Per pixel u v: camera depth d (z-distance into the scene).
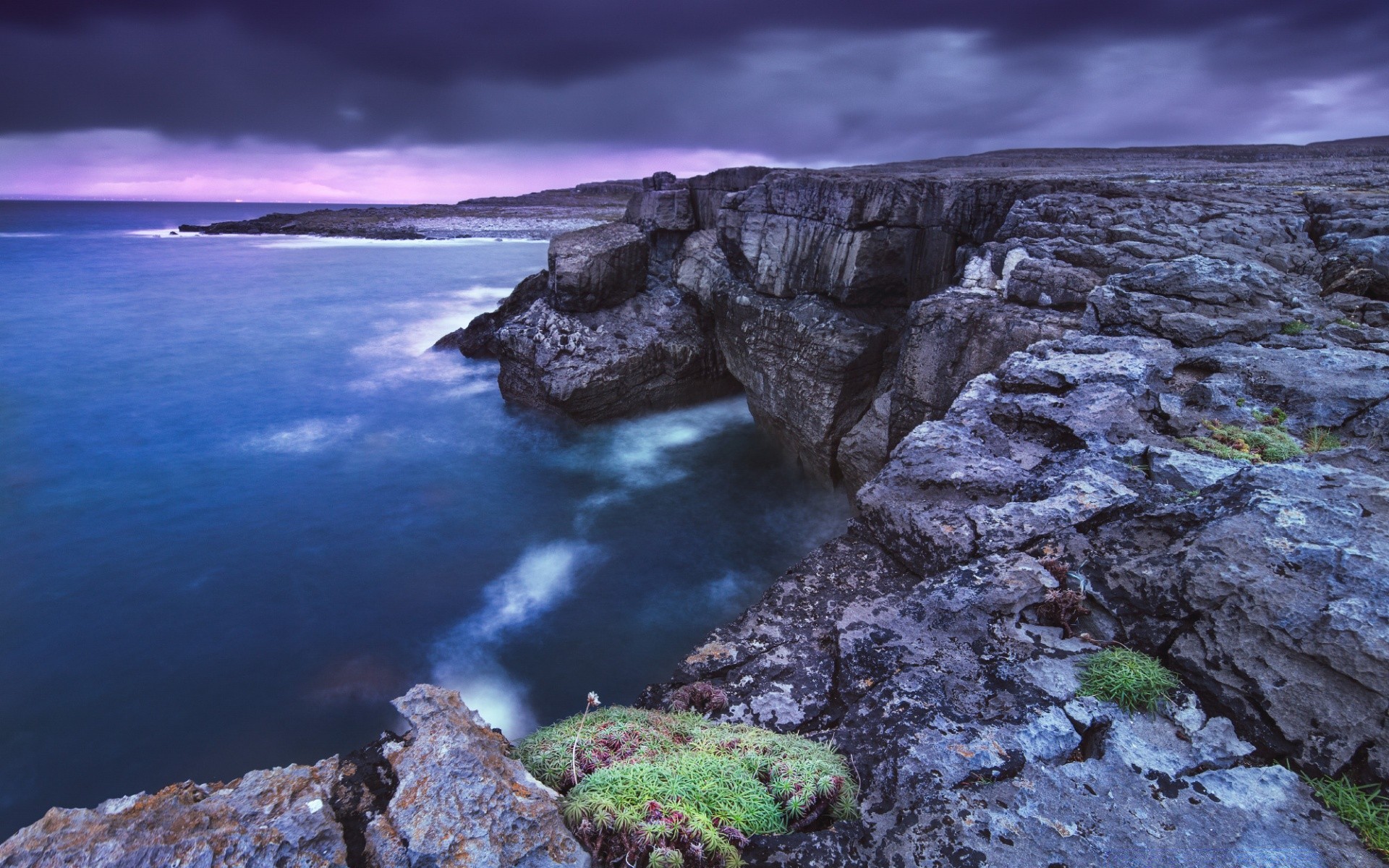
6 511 17.56
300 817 2.76
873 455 14.09
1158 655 3.93
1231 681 3.57
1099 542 4.79
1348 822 2.96
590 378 20.67
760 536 16.45
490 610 13.94
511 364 23.03
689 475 19.28
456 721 3.29
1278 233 10.41
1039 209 12.35
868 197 15.12
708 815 3.11
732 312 19.41
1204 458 5.37
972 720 3.69
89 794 10.08
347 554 15.86
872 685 4.25
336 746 10.85
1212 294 8.21
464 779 2.92
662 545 16.17
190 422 23.08
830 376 16.09
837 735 3.83
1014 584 4.54
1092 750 3.52
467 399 24.69
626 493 18.44
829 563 5.77
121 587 14.63
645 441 21.25
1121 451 5.74
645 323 22.28
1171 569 4.16
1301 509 4.23
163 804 2.78
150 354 29.78
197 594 14.46
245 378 26.98
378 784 3.02
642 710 4.25
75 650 12.78
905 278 15.31
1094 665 3.90
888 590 5.35
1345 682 3.33
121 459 20.47
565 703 11.55
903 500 5.84
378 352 30.09
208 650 12.84
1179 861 2.86
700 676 4.84
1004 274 11.12
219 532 16.77
